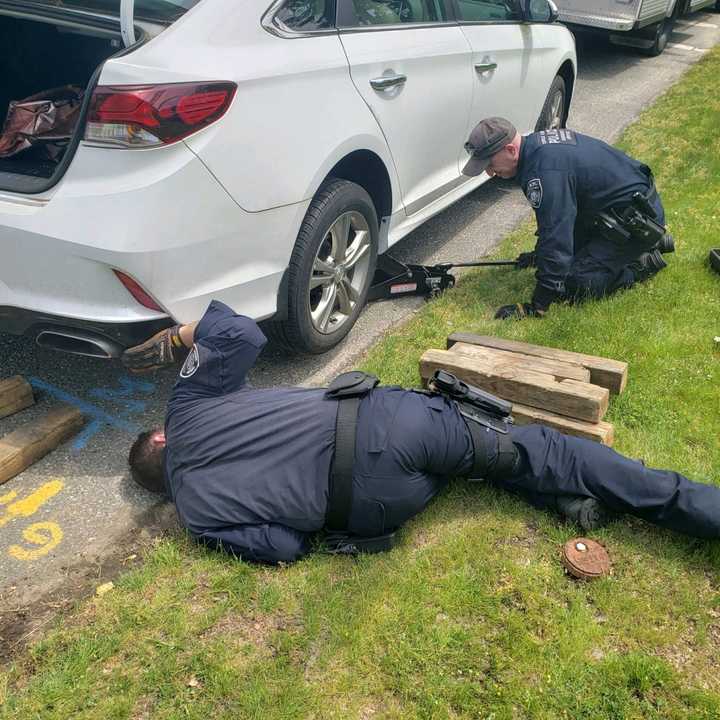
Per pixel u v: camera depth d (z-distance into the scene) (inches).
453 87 157.0
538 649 81.7
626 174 138.4
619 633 84.0
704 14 505.0
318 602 87.1
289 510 90.4
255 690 77.7
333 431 90.6
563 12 324.8
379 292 155.3
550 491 96.7
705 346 133.5
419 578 89.9
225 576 90.7
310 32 119.0
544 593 88.8
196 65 99.3
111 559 96.0
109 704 77.1
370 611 85.7
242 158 104.5
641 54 377.1
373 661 81.0
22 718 76.1
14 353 137.6
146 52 98.0
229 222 105.7
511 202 212.1
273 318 122.6
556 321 140.5
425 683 78.5
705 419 116.4
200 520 92.9
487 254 177.6
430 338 140.8
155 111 95.0
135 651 82.7
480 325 143.5
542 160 135.9
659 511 92.8
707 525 90.7
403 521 94.3
